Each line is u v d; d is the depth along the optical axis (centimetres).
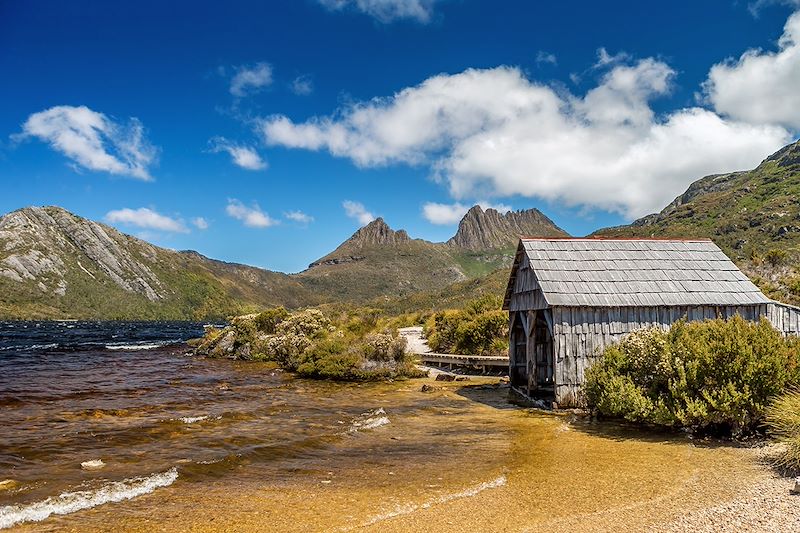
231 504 797
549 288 1581
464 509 759
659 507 731
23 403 1784
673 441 1139
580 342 1566
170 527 701
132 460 1066
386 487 879
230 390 2169
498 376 2516
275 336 3622
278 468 1010
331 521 720
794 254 5825
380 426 1416
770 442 1040
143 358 3816
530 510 747
